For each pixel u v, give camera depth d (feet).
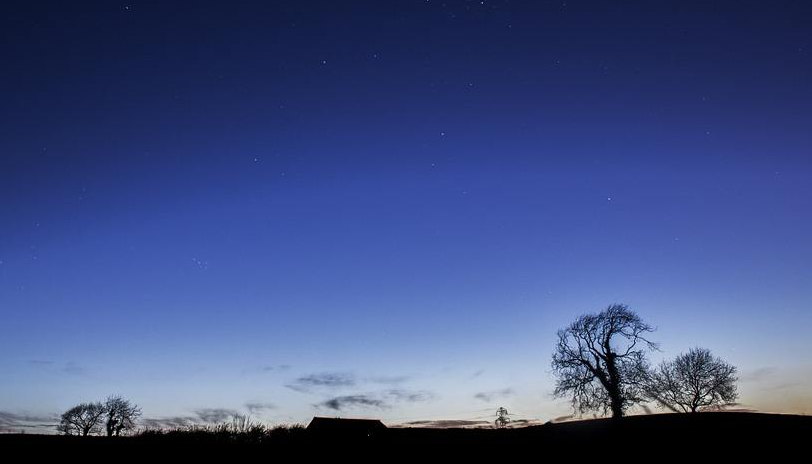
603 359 155.12
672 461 68.49
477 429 111.45
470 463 74.38
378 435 100.12
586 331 159.43
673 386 170.60
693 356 171.63
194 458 71.97
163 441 81.71
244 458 73.72
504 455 79.92
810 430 84.53
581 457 75.20
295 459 75.10
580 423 115.34
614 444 84.02
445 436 99.04
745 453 70.49
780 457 67.36
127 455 72.38
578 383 155.84
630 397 150.30
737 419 101.35
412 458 78.43
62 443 80.64
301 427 97.19
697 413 116.98
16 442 81.41
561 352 162.40
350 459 76.89
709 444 77.92
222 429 88.12
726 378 165.78
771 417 103.09
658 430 94.43
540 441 91.86
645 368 153.28
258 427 90.22
